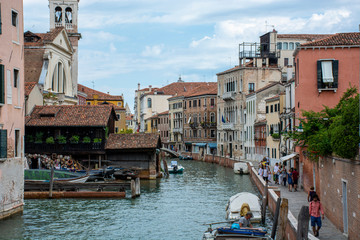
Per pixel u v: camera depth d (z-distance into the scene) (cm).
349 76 3316
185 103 9862
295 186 3102
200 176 5300
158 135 4712
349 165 1669
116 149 4559
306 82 3359
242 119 7288
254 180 4397
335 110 2712
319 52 3344
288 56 7750
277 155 5206
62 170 4081
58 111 4528
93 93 11012
